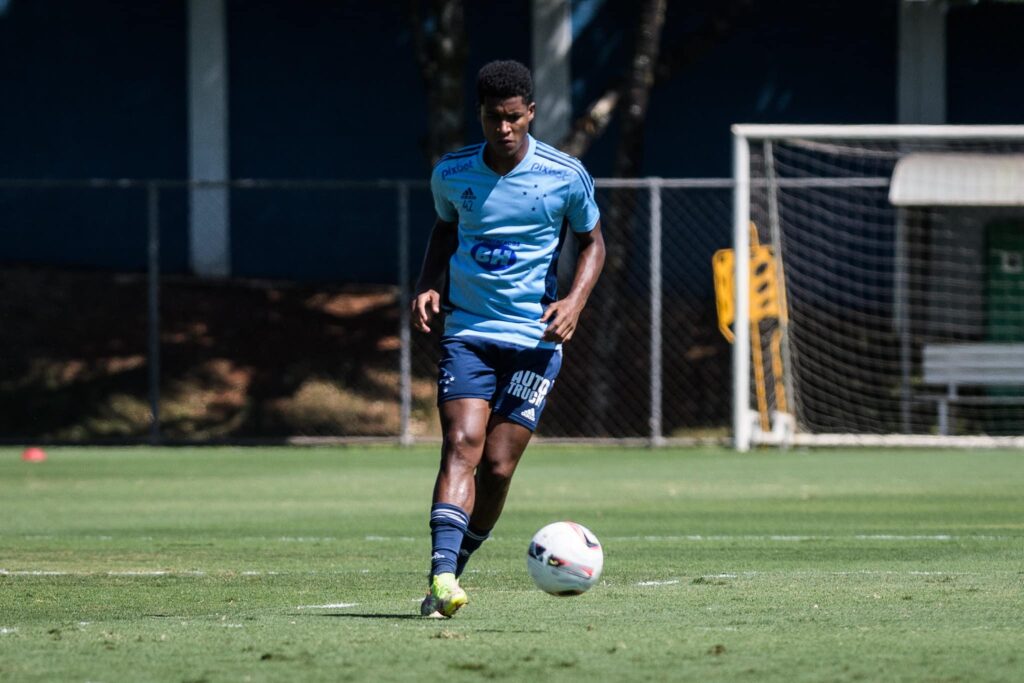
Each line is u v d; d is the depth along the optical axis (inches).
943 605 892.6
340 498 1851.6
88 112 3543.3
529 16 3501.5
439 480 833.5
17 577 1104.8
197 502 1806.1
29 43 3543.3
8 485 2039.9
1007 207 3127.5
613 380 3164.4
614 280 3009.4
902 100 3494.1
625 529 1480.1
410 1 3073.3
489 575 1105.4
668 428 3105.3
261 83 3550.7
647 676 641.0
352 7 3550.7
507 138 829.8
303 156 3558.1
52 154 3548.2
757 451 2596.0
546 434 3088.1
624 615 856.9
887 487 1968.5
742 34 3516.2
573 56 3494.1
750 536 1408.7
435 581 815.7
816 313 3193.9
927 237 3211.1
